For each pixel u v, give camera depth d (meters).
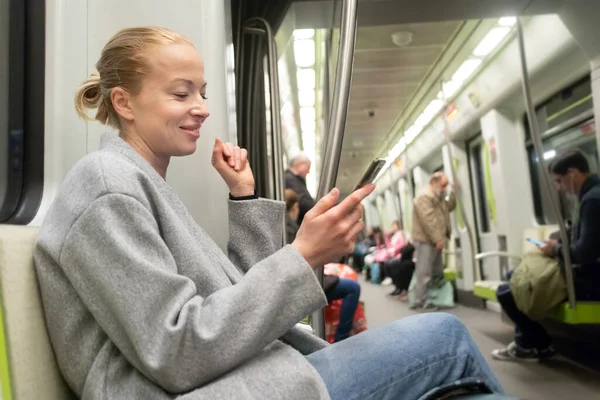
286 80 5.14
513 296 3.23
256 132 2.35
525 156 5.53
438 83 6.82
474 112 6.33
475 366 0.87
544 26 4.09
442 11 2.75
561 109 4.44
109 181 0.72
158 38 0.90
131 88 0.89
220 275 0.82
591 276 3.11
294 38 4.16
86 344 0.73
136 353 0.67
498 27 4.70
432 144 8.78
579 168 3.65
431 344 0.85
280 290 0.69
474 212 6.85
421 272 6.00
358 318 3.31
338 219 0.77
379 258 10.33
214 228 1.39
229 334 0.65
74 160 1.30
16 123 1.22
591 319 2.95
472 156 7.12
